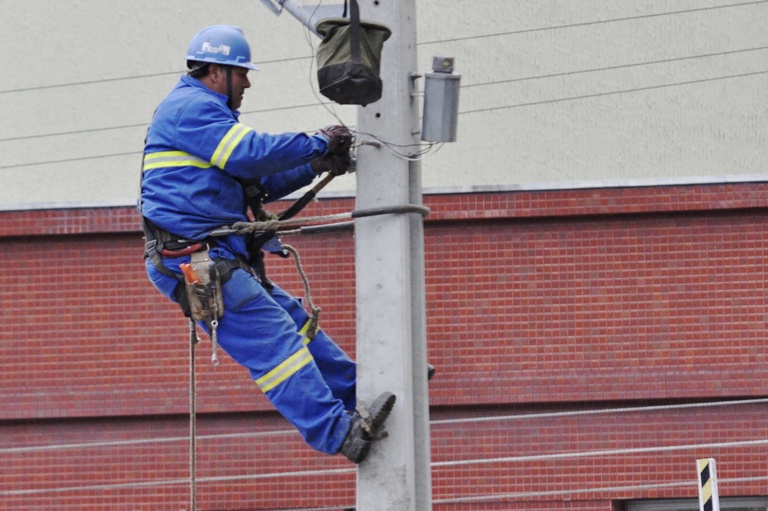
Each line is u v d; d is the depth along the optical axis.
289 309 24.48
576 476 55.50
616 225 56.62
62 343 58.00
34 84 60.28
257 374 22.45
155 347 57.59
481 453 55.88
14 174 59.75
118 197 59.47
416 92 23.31
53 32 60.59
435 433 56.22
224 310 22.64
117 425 57.84
